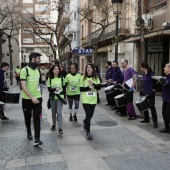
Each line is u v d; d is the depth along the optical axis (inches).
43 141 225.8
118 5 426.3
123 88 331.9
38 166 172.6
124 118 317.4
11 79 959.6
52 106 258.5
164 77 244.5
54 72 252.5
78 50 675.4
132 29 674.8
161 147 207.9
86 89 234.1
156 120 269.1
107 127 272.7
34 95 210.4
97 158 185.9
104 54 987.9
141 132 251.6
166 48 550.9
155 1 591.2
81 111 371.9
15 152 199.0
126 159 183.8
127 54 703.1
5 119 309.9
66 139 231.6
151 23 589.0
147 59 618.2
